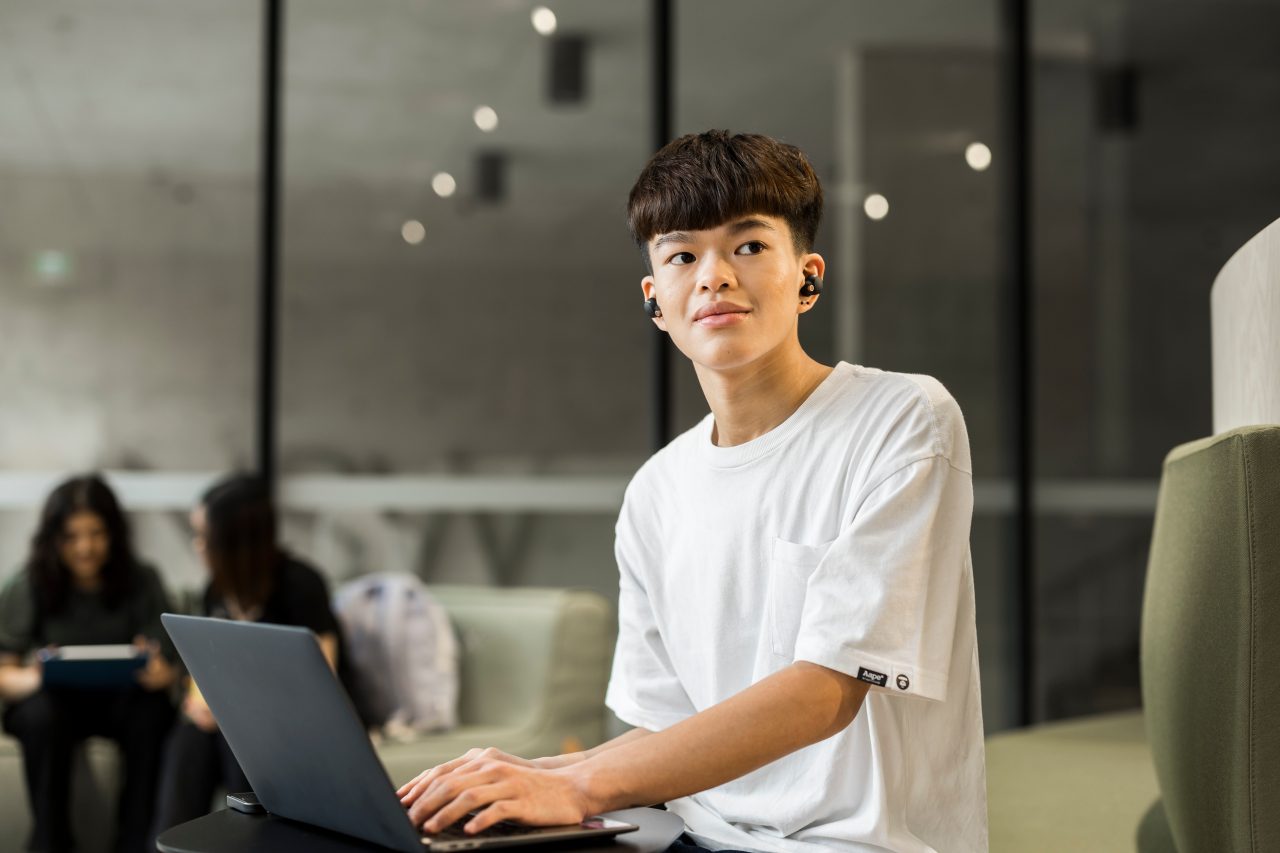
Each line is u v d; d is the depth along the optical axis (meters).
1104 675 4.30
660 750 1.13
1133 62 4.41
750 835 1.28
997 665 4.28
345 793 1.05
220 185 4.02
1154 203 4.40
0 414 3.91
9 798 3.10
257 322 4.02
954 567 1.22
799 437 1.29
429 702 3.19
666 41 4.18
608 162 4.16
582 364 4.11
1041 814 2.07
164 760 3.19
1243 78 4.44
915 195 4.30
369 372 4.05
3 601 3.38
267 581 3.11
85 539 3.37
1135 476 4.34
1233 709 1.35
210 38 4.04
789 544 1.25
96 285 3.97
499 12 4.16
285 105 4.05
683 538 1.38
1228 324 1.76
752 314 1.25
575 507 4.09
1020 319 4.29
